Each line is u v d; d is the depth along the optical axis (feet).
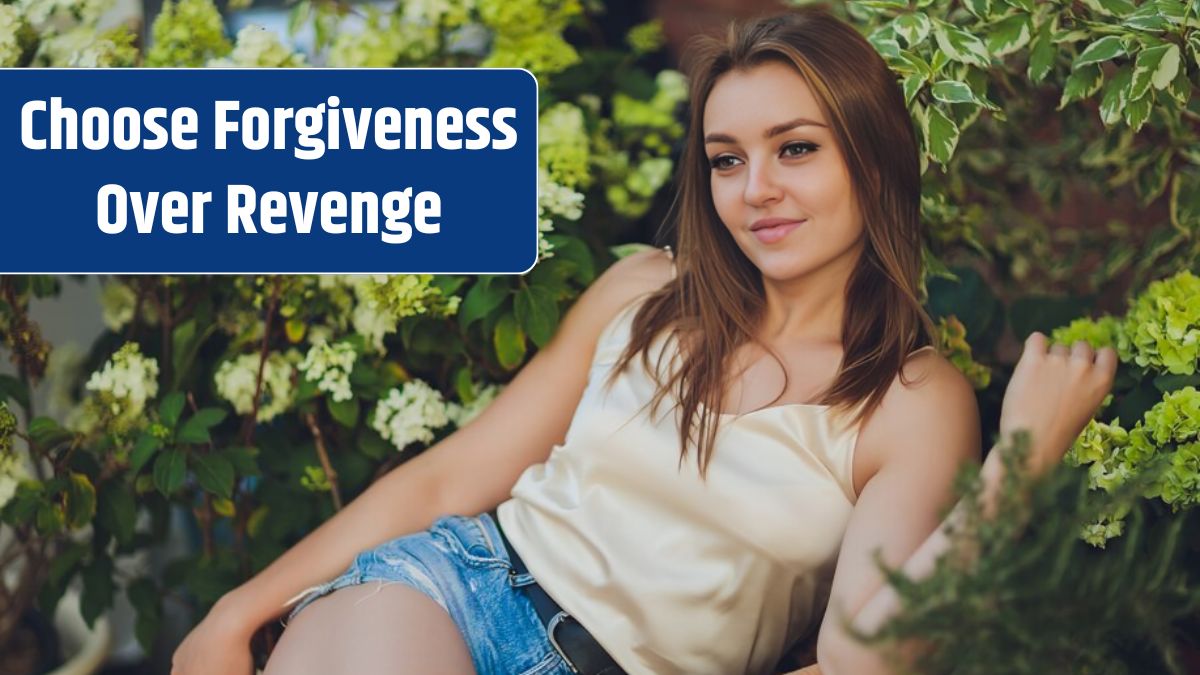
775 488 5.50
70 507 7.34
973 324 7.72
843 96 5.51
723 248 6.05
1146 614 4.48
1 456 7.28
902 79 6.32
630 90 9.43
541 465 6.39
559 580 5.81
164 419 7.29
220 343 8.30
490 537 6.12
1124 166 7.80
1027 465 4.59
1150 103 5.97
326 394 7.72
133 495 8.07
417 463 6.60
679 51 11.60
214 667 6.26
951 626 4.23
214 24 7.83
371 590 5.79
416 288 7.13
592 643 5.70
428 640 5.51
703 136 5.98
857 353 5.68
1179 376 6.15
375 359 7.71
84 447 7.80
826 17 5.72
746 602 5.58
